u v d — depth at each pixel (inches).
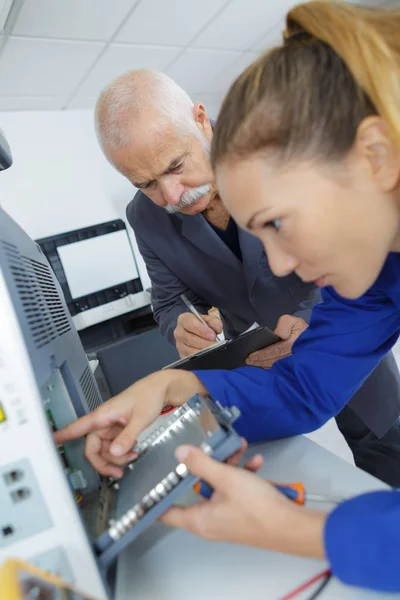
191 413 18.4
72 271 93.3
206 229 41.9
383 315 22.2
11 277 13.9
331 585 13.2
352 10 14.2
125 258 100.3
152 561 15.5
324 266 14.9
